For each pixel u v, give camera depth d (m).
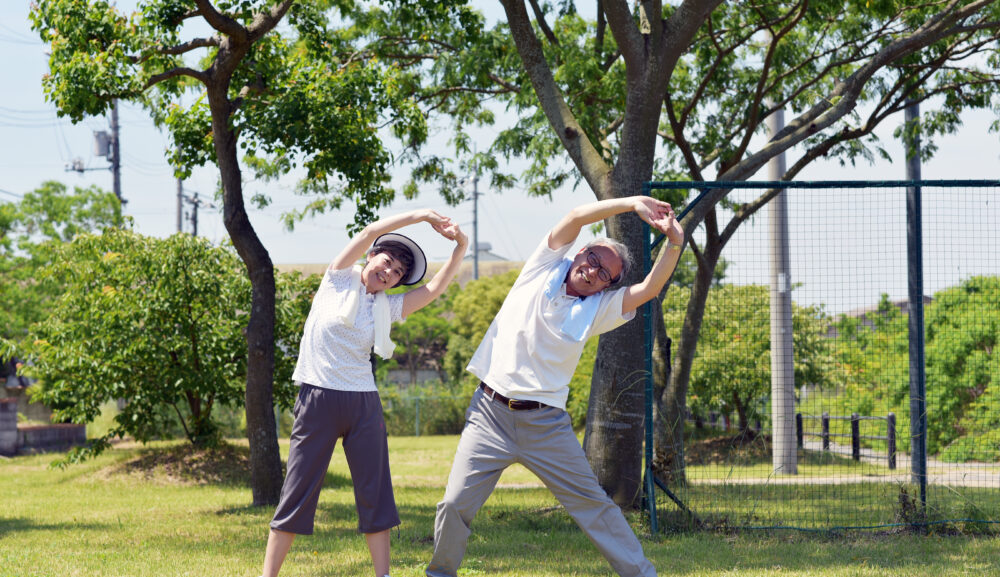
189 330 14.66
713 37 12.07
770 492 10.67
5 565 6.03
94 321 14.54
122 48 10.09
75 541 7.43
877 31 12.66
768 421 17.83
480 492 4.41
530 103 11.95
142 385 14.73
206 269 14.64
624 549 4.38
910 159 13.21
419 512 9.89
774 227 14.79
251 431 10.38
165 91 12.06
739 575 5.71
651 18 9.00
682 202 12.66
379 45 13.87
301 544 7.09
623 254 4.33
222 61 10.16
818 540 7.29
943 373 18.12
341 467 17.66
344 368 4.58
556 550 6.89
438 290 4.72
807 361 18.81
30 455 21.30
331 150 10.29
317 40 12.16
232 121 10.38
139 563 6.14
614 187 8.96
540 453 4.35
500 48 12.70
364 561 6.16
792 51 12.98
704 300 12.80
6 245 27.42
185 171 12.51
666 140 14.02
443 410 31.64
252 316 10.39
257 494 10.34
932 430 18.20
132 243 14.84
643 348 8.97
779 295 14.68
